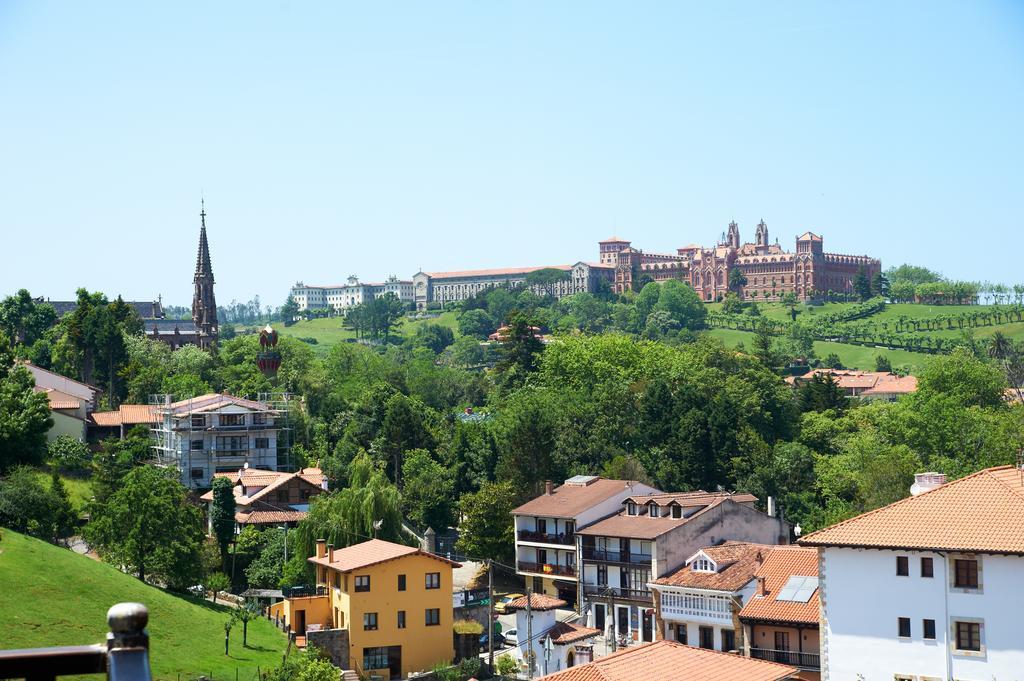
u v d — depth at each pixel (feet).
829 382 605.73
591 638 338.13
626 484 393.70
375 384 642.63
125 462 451.12
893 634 211.00
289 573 364.99
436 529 453.99
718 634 296.10
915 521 214.28
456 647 322.96
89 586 302.66
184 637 293.84
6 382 440.04
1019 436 471.21
